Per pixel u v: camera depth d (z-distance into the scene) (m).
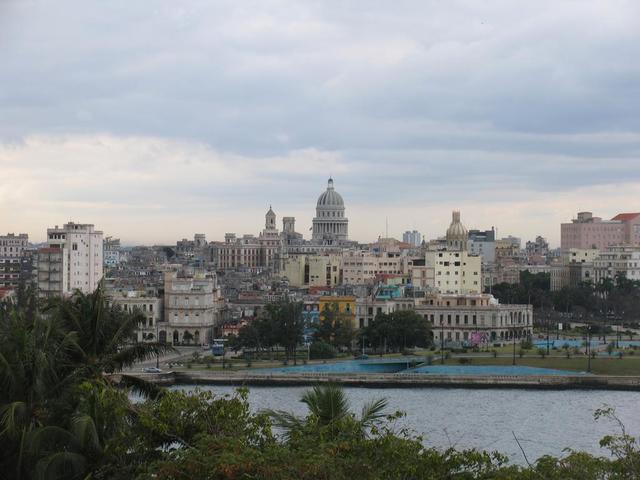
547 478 122.38
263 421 131.62
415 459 123.25
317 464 114.56
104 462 130.62
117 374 167.00
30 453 129.50
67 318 154.38
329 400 141.00
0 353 135.00
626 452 128.75
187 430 131.75
